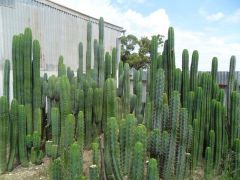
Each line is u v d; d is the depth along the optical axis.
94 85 5.49
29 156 4.82
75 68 11.00
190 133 3.96
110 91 4.41
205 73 4.73
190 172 4.38
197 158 4.56
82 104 4.96
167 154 3.76
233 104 4.76
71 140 3.83
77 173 3.18
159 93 4.06
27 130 4.87
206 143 4.73
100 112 4.94
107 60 6.01
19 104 4.88
